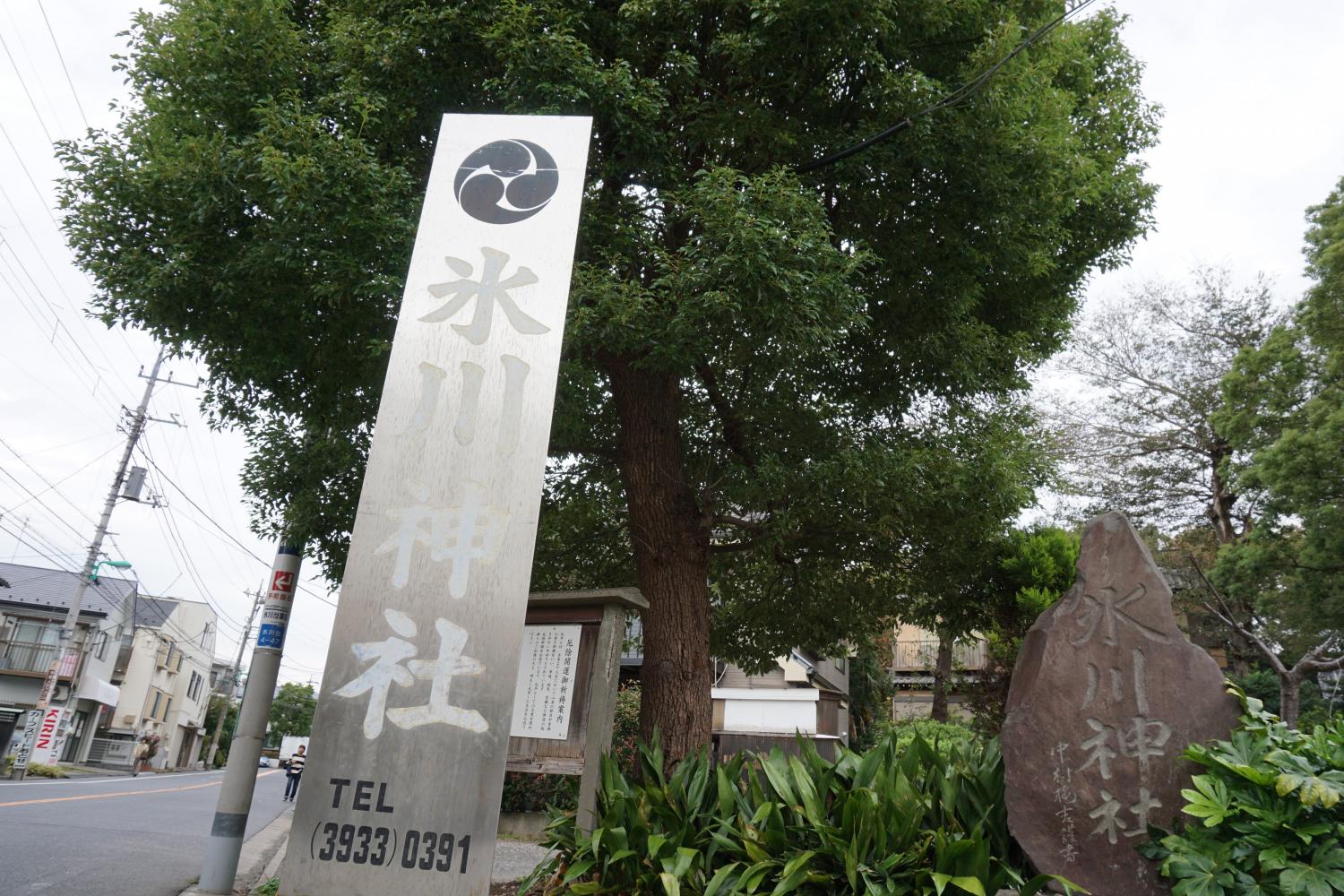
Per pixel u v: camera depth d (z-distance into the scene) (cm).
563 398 717
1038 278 858
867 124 706
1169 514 2028
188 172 586
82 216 618
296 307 635
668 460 732
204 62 623
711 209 591
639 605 577
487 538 420
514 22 600
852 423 845
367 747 393
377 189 562
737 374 815
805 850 468
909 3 679
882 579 917
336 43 635
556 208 481
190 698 4625
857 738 2230
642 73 702
